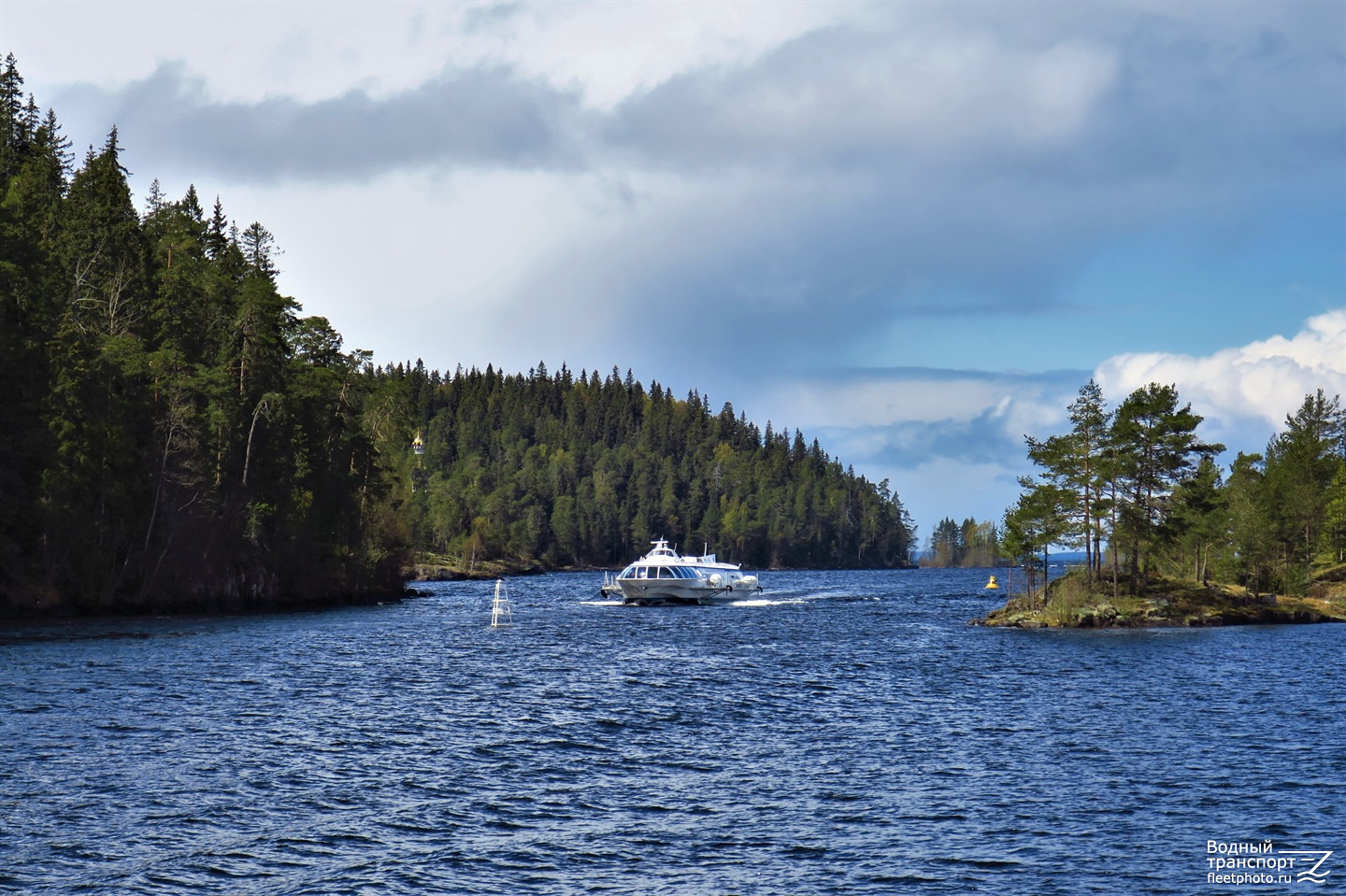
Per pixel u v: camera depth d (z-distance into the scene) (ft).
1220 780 102.12
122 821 84.23
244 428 321.52
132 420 283.18
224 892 70.23
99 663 172.86
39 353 259.60
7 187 305.94
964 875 75.05
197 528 298.15
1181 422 296.30
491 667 186.91
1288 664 199.72
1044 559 312.09
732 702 149.79
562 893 70.85
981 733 126.00
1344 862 78.23
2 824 82.48
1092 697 156.35
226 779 97.86
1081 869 76.59
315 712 133.90
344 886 71.61
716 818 88.12
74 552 264.93
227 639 221.66
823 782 100.68
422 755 110.52
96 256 310.45
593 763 108.17
